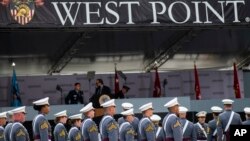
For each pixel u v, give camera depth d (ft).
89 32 163.84
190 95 192.85
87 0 155.63
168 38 173.58
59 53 177.06
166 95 191.93
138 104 156.66
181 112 130.93
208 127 140.67
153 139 123.13
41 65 184.44
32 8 153.17
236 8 161.07
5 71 185.16
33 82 187.42
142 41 174.40
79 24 154.92
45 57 179.52
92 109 120.98
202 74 194.49
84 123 120.47
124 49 178.81
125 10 156.97
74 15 154.81
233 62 193.16
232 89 194.80
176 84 192.75
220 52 185.98
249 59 190.39
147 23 157.48
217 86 194.80
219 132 127.75
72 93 170.30
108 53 180.65
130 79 191.01
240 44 181.47
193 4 159.53
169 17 158.40
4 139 123.95
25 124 153.79
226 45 181.27
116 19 156.46
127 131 122.31
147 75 192.13
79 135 123.13
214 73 194.90
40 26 153.28
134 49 179.22
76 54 178.91
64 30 158.61
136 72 192.13
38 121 113.09
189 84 193.16
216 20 159.94
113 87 189.57
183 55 185.98
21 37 166.71
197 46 180.86
